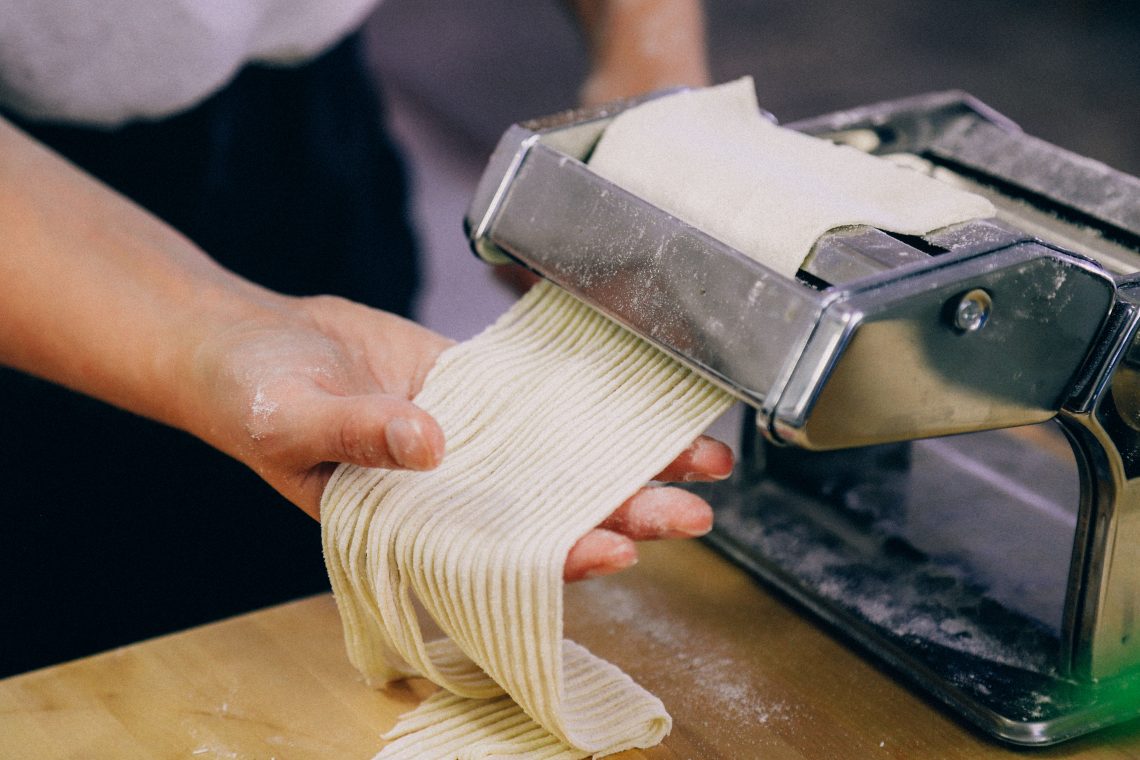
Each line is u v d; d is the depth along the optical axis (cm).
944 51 355
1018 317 66
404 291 141
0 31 101
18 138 99
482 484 72
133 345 89
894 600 87
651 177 80
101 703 78
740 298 67
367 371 87
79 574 113
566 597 91
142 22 104
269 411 75
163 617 115
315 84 122
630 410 74
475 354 82
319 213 128
